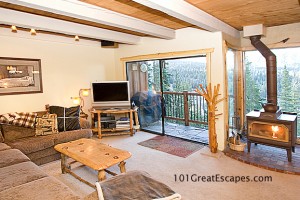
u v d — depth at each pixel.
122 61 5.50
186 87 4.51
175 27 3.99
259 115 3.38
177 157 3.57
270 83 3.55
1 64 3.89
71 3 2.48
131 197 1.46
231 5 2.63
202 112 4.97
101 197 1.43
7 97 4.00
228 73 4.04
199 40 3.93
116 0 2.51
